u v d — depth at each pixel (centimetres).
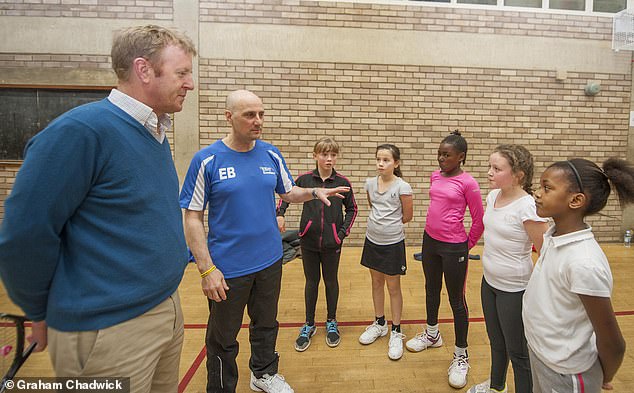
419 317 338
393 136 575
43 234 103
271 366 225
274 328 223
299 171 571
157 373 146
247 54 550
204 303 371
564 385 134
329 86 562
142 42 121
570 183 132
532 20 573
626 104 598
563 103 588
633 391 227
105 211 115
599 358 132
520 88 580
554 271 136
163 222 128
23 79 530
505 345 203
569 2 577
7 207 102
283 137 566
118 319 117
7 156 545
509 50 574
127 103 121
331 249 286
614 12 583
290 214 575
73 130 106
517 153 191
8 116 543
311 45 555
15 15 525
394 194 277
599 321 124
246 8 545
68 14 527
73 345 113
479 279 441
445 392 231
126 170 116
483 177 589
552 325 137
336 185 291
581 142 596
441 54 568
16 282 107
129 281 118
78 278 113
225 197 191
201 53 546
